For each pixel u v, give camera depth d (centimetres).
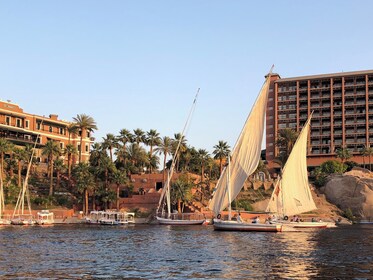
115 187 12275
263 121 7006
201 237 6172
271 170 16650
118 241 5522
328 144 16800
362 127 16650
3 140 11431
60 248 4631
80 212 10794
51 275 2938
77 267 3294
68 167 12594
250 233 6975
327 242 5444
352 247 4825
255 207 12275
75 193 11969
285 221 7506
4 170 12031
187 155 13862
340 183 13675
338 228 8862
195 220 10344
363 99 16762
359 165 16288
